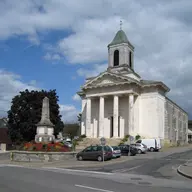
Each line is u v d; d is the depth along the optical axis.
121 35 66.81
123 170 21.17
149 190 12.15
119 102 60.00
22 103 58.22
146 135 55.81
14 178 15.39
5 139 67.75
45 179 15.14
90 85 59.94
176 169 21.62
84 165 25.48
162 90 59.31
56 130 59.38
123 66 63.50
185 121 85.50
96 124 61.69
